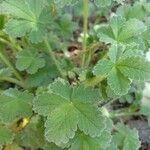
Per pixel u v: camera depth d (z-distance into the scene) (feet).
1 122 0.54
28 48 0.61
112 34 0.54
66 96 0.48
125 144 0.60
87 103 0.48
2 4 0.54
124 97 0.64
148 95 0.64
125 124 0.68
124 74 0.47
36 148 0.60
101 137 0.50
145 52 0.59
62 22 0.68
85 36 0.61
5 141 0.53
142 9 0.62
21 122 0.57
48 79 0.61
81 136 0.50
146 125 0.68
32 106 0.51
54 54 0.66
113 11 0.71
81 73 0.52
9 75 0.60
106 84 0.52
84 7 0.56
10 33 0.54
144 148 0.66
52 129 0.47
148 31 0.56
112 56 0.49
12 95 0.53
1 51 0.63
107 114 0.61
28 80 0.61
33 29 0.55
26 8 0.55
